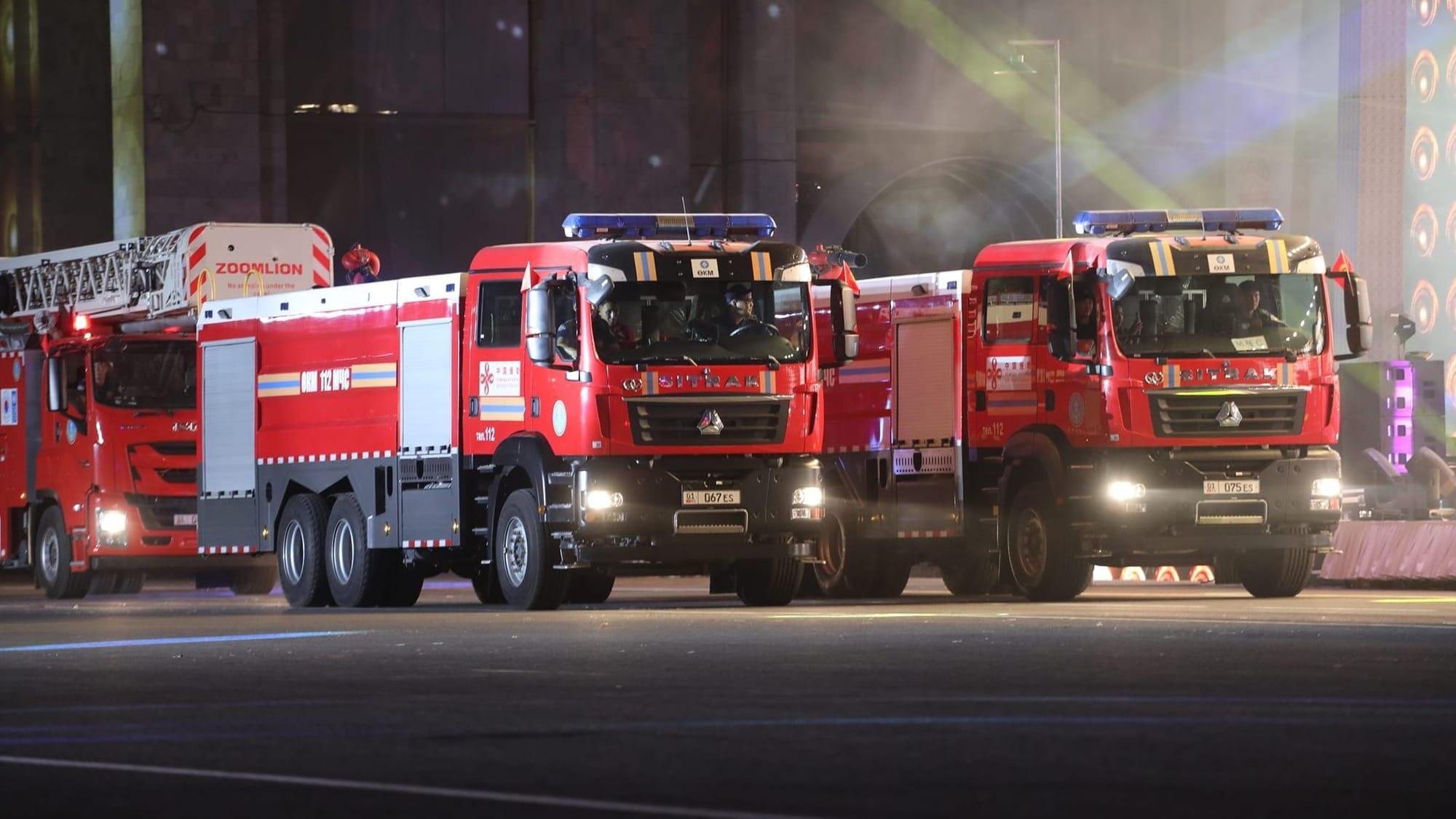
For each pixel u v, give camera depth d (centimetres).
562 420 4316
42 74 8550
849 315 4528
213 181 8150
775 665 2748
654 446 4300
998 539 4741
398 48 8500
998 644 3069
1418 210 8462
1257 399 4522
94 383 5869
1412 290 8456
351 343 4875
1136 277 4497
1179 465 4500
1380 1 7156
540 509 4303
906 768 1719
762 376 4372
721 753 1828
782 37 8856
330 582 4938
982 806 1520
